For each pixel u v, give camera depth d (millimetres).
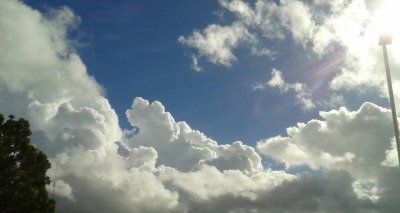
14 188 28250
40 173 31125
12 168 30156
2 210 27719
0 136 30453
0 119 31047
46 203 29438
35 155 30984
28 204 28219
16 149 30219
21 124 31438
